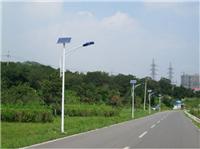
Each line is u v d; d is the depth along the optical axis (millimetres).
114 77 133125
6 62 81375
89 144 18703
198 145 19250
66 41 27156
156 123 43969
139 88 133500
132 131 29281
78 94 85938
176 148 17797
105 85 118188
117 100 91875
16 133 24484
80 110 57812
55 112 49625
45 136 21984
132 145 18734
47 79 52312
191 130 31781
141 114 81375
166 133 27672
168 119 57781
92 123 38438
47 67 99000
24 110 38312
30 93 50625
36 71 81625
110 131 28938
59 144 18438
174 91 183125
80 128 30328
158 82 170500
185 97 183500
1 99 48594
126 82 129750
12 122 36938
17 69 77812
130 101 109500
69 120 42688
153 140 21688
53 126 31797
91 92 88938
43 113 38438
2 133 24219
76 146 17641
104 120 45625
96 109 61469
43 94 51000
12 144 17531
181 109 165500
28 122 37469
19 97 49688
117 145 18578
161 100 160875
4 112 37844
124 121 49188
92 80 125625
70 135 24359
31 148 16531
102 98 92875
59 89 50719
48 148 16625
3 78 67000
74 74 100125
